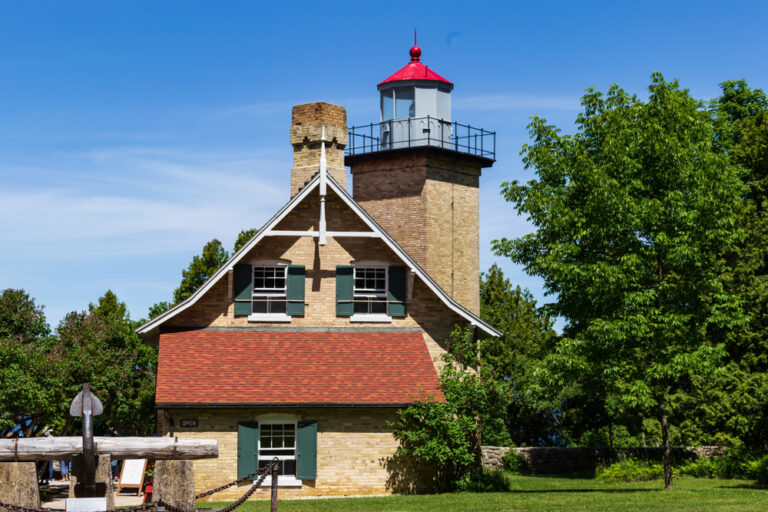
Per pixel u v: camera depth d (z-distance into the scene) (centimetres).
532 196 2812
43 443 1595
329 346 2973
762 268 3956
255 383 2781
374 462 2797
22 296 3656
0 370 2877
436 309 3091
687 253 2534
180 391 2711
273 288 3062
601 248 2725
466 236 4153
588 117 2838
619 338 2556
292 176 3256
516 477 3753
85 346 3478
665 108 2655
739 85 4772
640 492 2578
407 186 4062
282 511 2192
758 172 4281
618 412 4209
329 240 3088
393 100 4216
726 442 3659
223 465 2719
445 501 2367
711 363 2614
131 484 2939
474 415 2905
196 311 3005
